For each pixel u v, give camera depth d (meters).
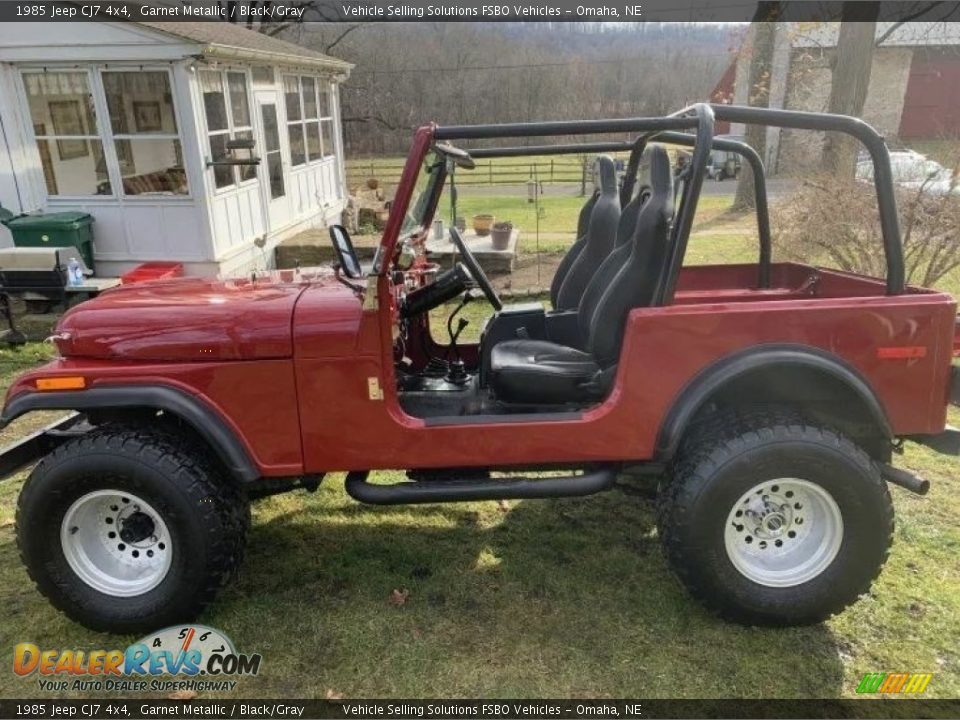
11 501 3.40
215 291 2.70
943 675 2.23
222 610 2.59
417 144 2.24
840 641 2.38
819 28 12.57
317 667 2.32
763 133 12.47
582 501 3.32
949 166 5.71
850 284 2.98
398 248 2.74
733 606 2.39
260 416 2.37
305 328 2.32
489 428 2.39
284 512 3.26
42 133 7.00
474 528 3.11
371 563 2.86
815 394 2.45
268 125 8.88
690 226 2.30
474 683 2.24
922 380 2.35
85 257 7.16
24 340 5.77
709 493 2.30
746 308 2.31
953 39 17.62
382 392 2.36
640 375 2.34
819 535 2.41
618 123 2.27
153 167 7.19
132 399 2.30
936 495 3.27
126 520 2.50
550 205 14.19
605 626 2.47
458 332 3.29
